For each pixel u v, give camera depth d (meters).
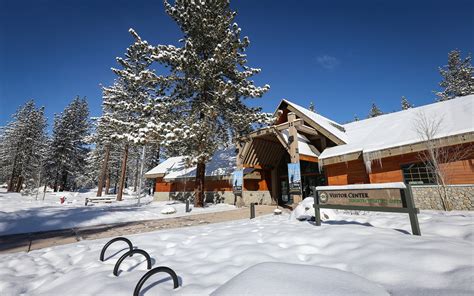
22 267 4.43
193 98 17.05
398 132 12.83
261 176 21.16
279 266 2.92
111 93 27.03
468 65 36.69
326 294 2.19
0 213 10.86
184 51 14.75
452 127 10.34
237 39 16.12
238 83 17.14
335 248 3.96
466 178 9.75
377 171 12.77
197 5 15.60
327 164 14.59
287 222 7.37
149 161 44.03
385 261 3.14
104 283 3.15
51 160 37.19
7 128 43.53
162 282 3.18
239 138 18.16
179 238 5.92
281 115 19.55
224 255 4.20
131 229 8.30
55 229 8.83
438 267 2.80
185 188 23.58
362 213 8.90
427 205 10.53
